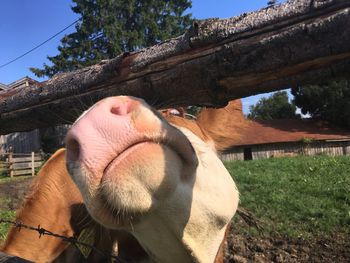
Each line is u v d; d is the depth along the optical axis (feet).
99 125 1.06
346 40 1.01
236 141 1.95
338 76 1.14
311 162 9.71
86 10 29.71
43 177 2.20
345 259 3.86
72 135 1.07
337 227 4.68
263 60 1.15
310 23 1.06
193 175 1.25
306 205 5.55
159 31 30.35
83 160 1.06
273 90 1.26
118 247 1.75
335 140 25.57
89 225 1.80
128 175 1.07
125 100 1.12
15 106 1.90
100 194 1.09
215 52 1.24
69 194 2.13
